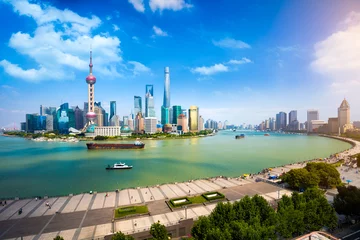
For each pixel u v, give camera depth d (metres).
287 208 71.56
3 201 110.69
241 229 57.47
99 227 81.25
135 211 93.50
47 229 80.19
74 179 165.88
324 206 73.56
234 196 112.12
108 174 181.00
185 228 78.75
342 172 166.75
